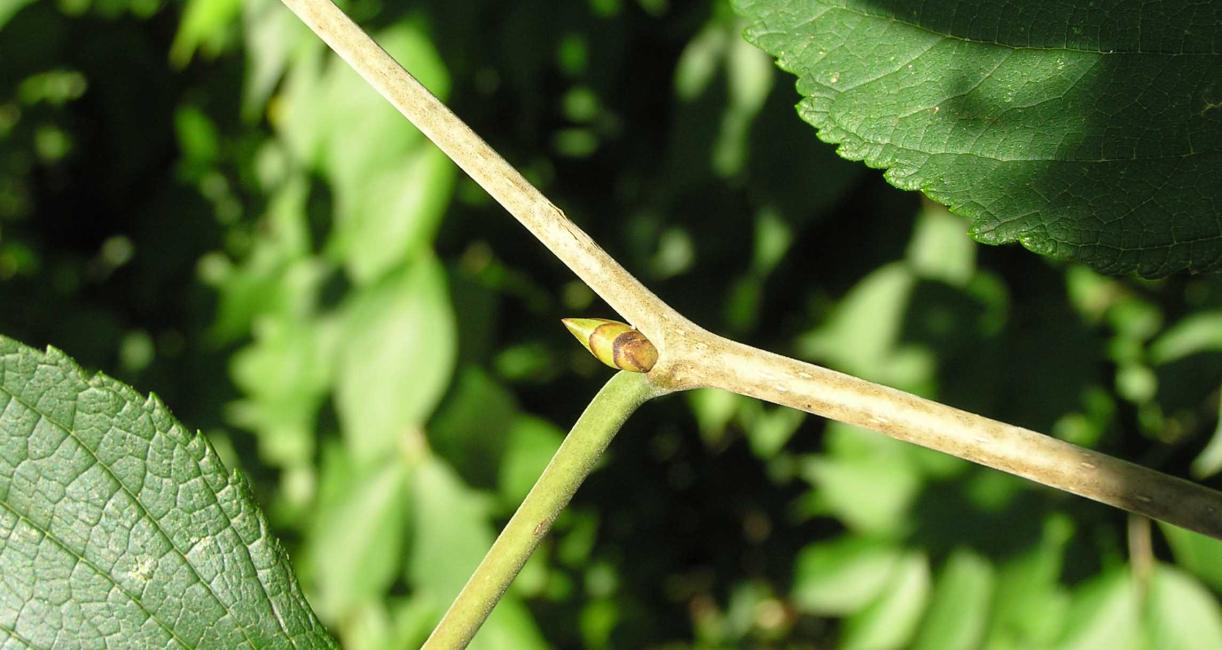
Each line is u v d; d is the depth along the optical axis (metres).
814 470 0.36
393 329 0.32
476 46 0.33
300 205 0.35
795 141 0.33
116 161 0.47
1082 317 0.34
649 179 0.41
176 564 0.16
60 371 0.16
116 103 0.46
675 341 0.16
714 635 0.52
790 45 0.16
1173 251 0.16
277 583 0.16
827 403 0.15
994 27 0.16
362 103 0.32
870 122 0.16
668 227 0.40
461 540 0.33
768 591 0.51
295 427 0.37
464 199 0.37
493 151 0.16
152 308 0.46
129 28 0.44
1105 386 0.34
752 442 0.42
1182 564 0.31
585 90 0.38
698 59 0.34
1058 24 0.16
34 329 0.45
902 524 0.35
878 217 0.36
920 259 0.35
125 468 0.16
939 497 0.34
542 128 0.40
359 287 0.32
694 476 0.50
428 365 0.31
